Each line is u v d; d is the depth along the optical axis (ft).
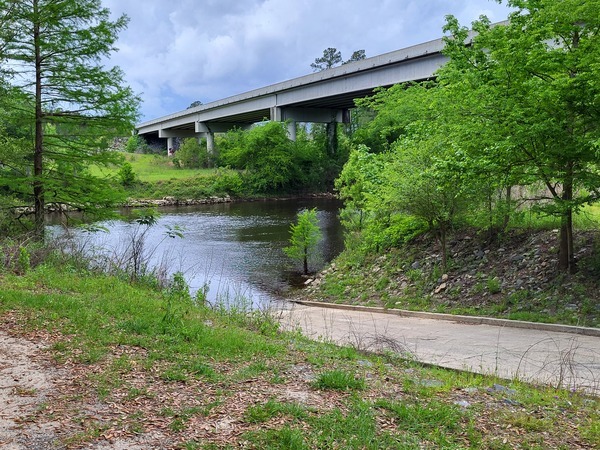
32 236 48.67
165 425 13.94
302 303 53.31
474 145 37.24
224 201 191.72
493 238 50.83
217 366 19.66
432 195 46.21
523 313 36.68
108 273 44.14
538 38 34.60
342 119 218.59
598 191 35.35
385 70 126.00
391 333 33.60
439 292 46.80
